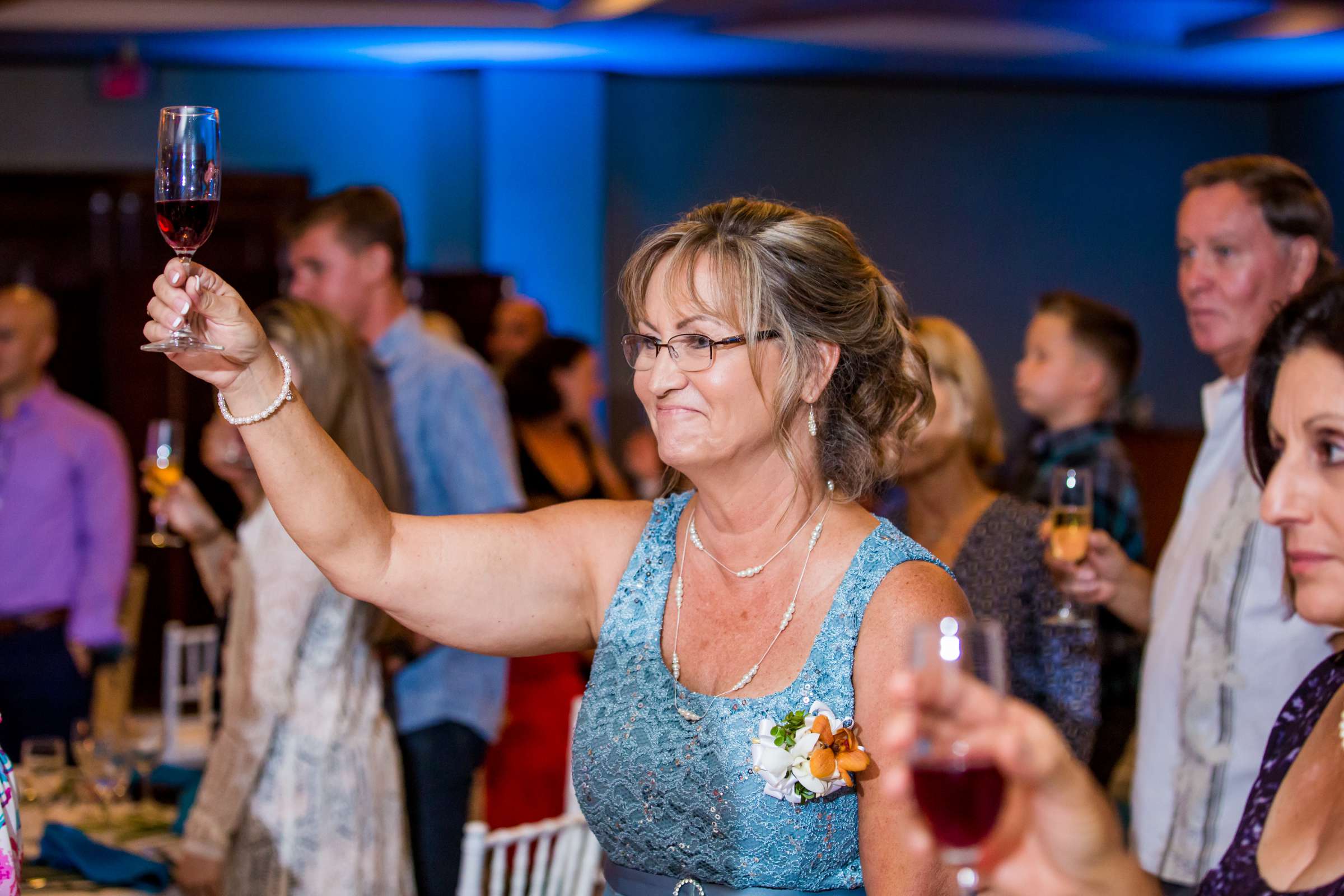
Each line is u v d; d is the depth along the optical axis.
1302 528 1.36
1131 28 7.86
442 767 2.99
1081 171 9.50
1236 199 2.49
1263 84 9.13
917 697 0.97
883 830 1.58
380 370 3.25
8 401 4.68
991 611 2.60
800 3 7.15
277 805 2.58
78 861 2.49
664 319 1.65
